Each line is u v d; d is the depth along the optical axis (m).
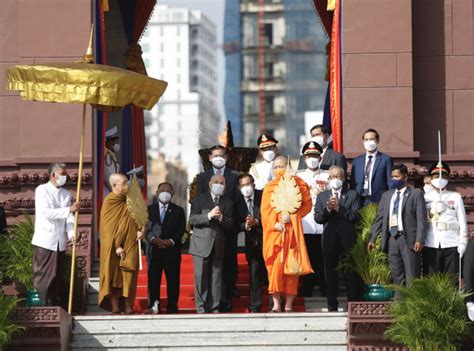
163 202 25.23
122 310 24.86
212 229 24.52
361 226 24.30
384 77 27.48
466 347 22.80
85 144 27.09
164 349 23.19
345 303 25.23
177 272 25.17
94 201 27.19
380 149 27.34
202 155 29.91
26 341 22.67
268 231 24.05
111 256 24.20
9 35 27.84
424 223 23.55
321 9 33.16
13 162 27.38
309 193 24.31
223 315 23.34
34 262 23.69
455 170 27.56
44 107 27.22
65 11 27.42
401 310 22.64
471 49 28.06
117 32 34.31
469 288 23.00
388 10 27.59
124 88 23.61
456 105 27.95
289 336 23.20
